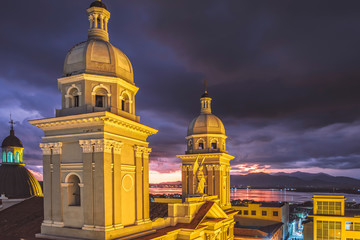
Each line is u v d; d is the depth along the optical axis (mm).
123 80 27859
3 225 32969
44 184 26750
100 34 29469
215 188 50844
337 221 54062
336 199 55469
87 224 24234
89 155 24719
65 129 26438
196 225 34562
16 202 40375
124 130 27359
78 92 26609
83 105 26094
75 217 25156
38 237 26094
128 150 28172
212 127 53625
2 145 53250
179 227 33844
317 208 56719
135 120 29625
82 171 25125
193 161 52844
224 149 55000
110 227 24078
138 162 29062
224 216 42719
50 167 26641
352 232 52812
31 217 34188
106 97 27141
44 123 26797
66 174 25891
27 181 51500
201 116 55000
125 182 27281
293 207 156625
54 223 25859
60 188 25906
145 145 30641
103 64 27312
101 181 24094
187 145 56250
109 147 24844
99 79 26703
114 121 25359
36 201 39938
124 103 29359
